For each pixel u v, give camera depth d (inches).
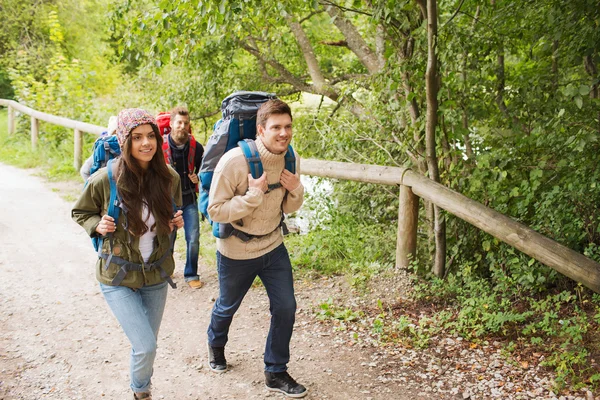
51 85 562.3
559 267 157.8
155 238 123.5
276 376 146.0
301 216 317.4
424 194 202.1
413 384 149.7
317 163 249.9
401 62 224.7
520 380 147.9
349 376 154.3
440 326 178.9
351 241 263.4
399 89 244.7
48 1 845.8
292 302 139.4
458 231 221.9
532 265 196.5
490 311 181.5
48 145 513.7
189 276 220.8
